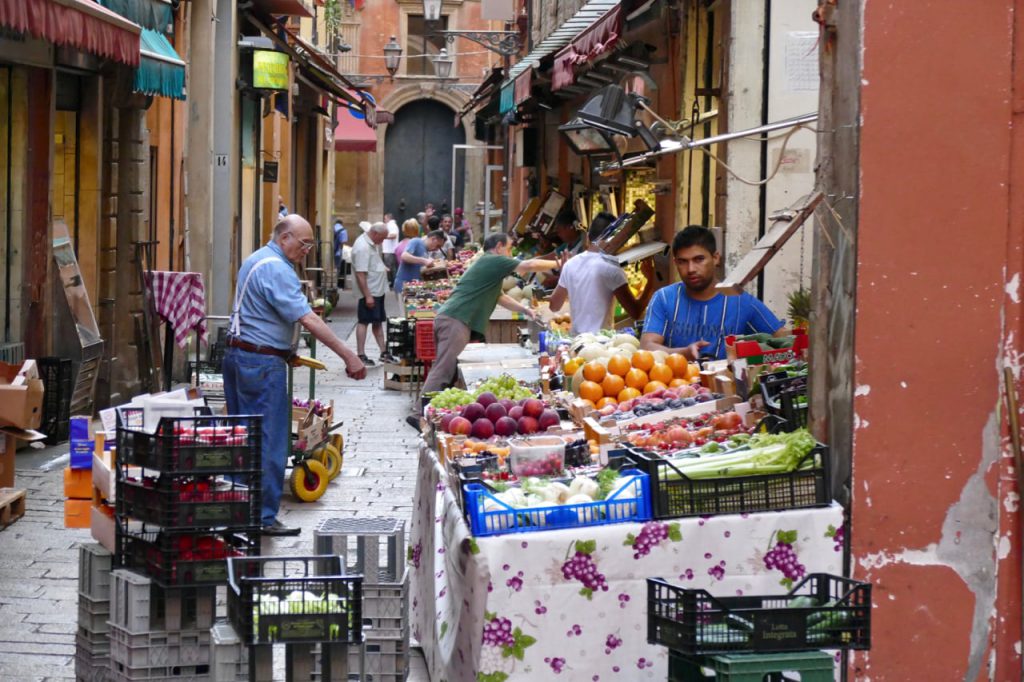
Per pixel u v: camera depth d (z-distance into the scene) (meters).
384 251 37.72
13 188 13.55
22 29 9.45
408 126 59.06
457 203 59.16
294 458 11.49
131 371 16.25
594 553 5.68
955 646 6.15
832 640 4.80
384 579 6.35
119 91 15.84
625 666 5.71
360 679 5.26
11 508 10.27
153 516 6.03
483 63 58.69
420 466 8.05
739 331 9.06
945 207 6.07
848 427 6.18
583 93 22.62
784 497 5.94
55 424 13.54
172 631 6.04
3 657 7.22
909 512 6.12
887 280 6.10
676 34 14.41
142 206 16.39
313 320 9.80
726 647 4.75
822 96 6.47
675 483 5.80
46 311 13.80
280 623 5.11
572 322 12.19
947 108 6.06
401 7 58.06
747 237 11.15
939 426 6.11
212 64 20.94
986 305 6.08
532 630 5.64
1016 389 6.09
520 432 7.23
